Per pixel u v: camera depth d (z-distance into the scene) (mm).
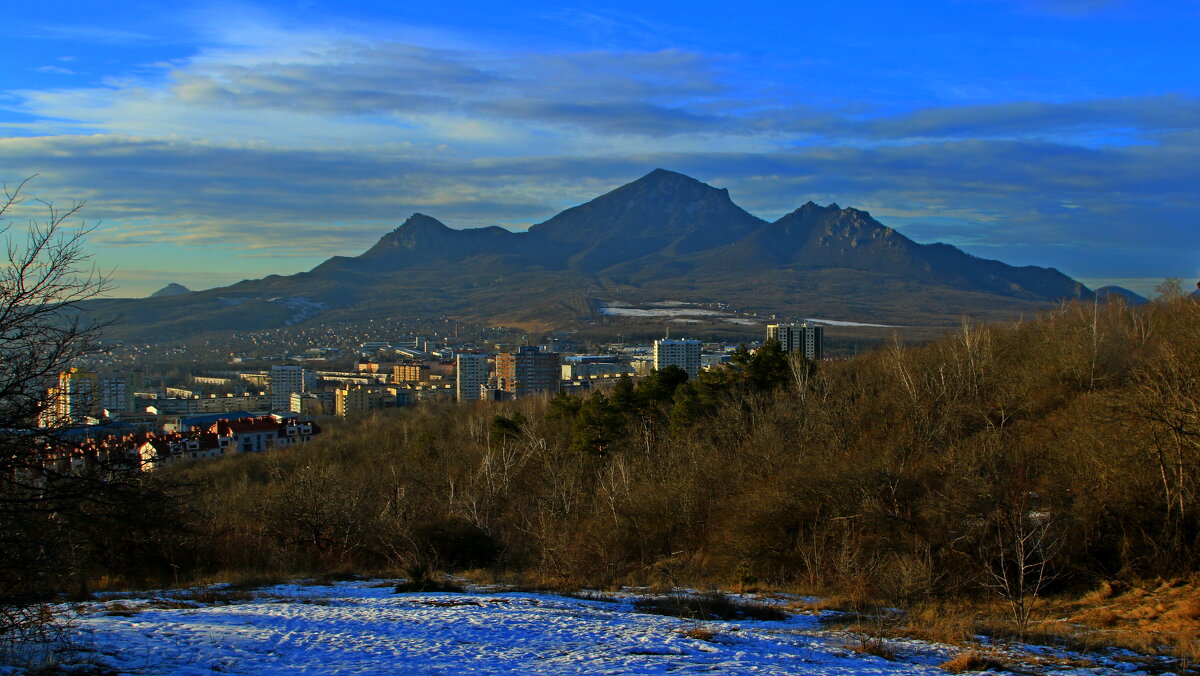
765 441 52688
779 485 41281
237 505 53594
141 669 14148
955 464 40594
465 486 61094
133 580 31453
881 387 65562
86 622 18953
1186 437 32750
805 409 56906
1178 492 32188
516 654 16750
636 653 17141
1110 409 39656
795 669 16016
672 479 50594
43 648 14875
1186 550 30781
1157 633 23344
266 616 20953
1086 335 61656
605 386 137250
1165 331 65875
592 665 15766
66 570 15117
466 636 18594
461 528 45062
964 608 28969
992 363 62094
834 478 39750
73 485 14406
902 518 37125
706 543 44875
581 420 64938
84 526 15039
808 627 23516
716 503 47625
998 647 19938
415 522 47750
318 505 44938
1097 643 20906
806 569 36312
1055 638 21750
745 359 68750
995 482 36469
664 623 21703
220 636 17594
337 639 17750
